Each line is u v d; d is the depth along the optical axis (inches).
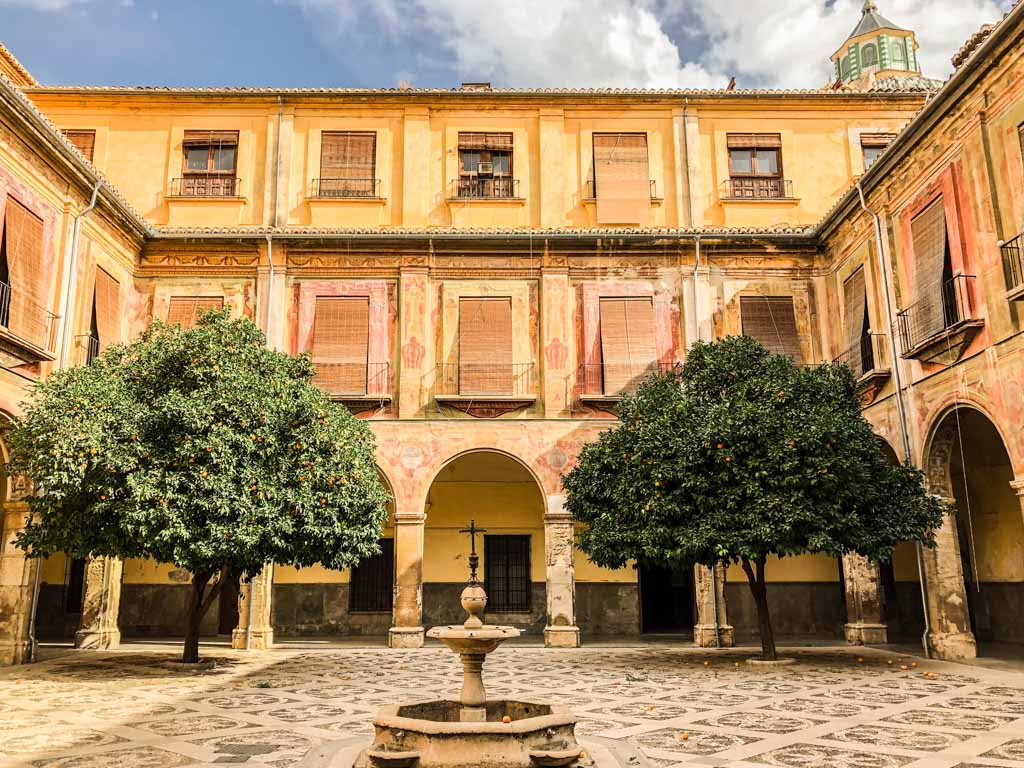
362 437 614.9
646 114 866.8
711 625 746.2
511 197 841.5
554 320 804.0
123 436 518.0
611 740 319.0
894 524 548.4
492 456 839.7
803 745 316.5
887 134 871.7
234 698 439.8
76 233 677.9
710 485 552.1
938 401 614.5
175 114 853.8
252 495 529.0
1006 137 542.0
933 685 478.0
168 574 852.0
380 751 265.6
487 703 315.3
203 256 814.5
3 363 583.5
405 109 858.8
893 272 687.1
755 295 822.5
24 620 609.9
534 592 882.8
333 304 808.9
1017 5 502.0
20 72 826.2
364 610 871.7
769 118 872.9
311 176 844.0
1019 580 728.3
